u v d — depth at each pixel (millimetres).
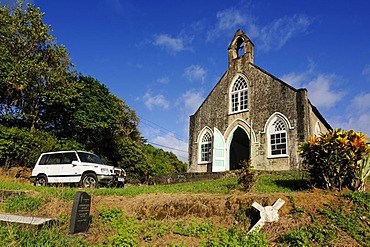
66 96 22344
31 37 21797
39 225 7434
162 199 9516
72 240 7090
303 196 8531
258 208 7965
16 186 12445
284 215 8008
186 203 9047
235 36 25828
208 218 8656
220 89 25422
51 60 23109
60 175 14727
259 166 21219
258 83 22938
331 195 8750
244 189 10258
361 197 8344
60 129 25766
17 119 21953
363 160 9336
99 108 26625
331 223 7352
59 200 9898
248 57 24219
